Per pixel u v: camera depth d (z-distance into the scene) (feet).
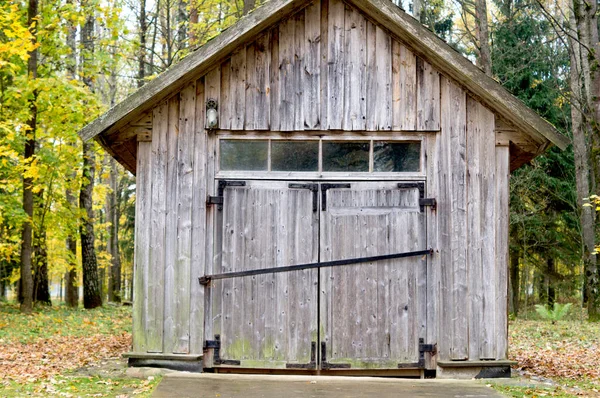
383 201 29.04
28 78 49.08
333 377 26.81
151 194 29.12
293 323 28.60
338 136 29.30
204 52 27.66
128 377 27.25
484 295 28.71
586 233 60.80
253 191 29.09
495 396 23.56
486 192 29.07
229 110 29.32
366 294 28.71
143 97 27.50
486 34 56.49
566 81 77.56
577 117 62.49
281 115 29.32
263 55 29.53
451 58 27.58
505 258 28.84
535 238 76.89
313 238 28.86
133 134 29.30
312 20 29.66
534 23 75.46
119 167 103.91
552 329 52.75
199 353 28.40
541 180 75.05
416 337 28.58
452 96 29.30
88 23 69.77
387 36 29.53
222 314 28.66
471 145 29.19
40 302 66.80
